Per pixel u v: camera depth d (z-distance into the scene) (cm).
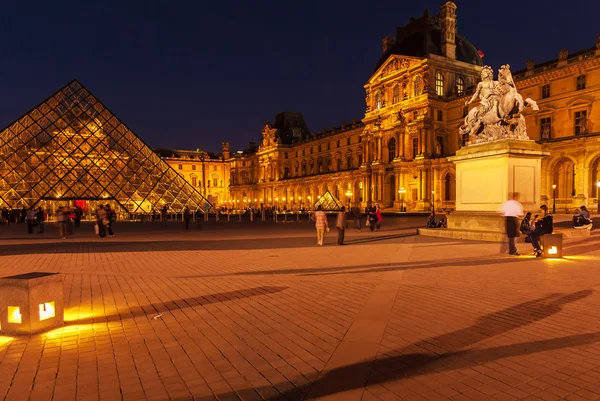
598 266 1277
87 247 2241
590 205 5462
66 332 741
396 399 471
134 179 6838
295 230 3556
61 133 6600
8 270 1456
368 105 9306
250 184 15562
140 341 688
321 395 484
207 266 1473
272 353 623
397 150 8200
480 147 2008
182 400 481
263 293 1020
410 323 746
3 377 551
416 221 4697
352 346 636
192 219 6531
